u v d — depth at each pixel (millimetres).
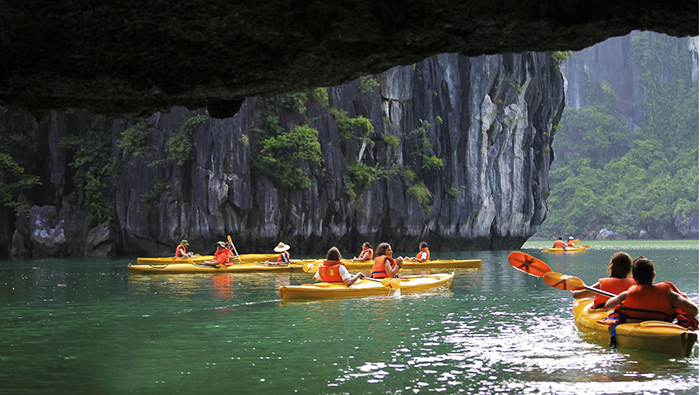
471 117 45219
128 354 8047
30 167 36406
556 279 9648
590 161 127500
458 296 13844
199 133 32719
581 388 6395
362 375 6934
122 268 23828
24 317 11180
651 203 112062
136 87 5746
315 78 5895
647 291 8156
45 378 6895
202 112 33438
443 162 44719
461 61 45656
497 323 10180
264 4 4738
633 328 8016
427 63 44188
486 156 46844
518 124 49125
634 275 8312
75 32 4941
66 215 35781
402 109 42625
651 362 7395
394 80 41344
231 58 5438
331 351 8117
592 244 77750
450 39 5148
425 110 44125
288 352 8086
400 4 4797
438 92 44812
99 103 6297
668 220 110188
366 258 21703
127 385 6594
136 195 33969
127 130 34438
